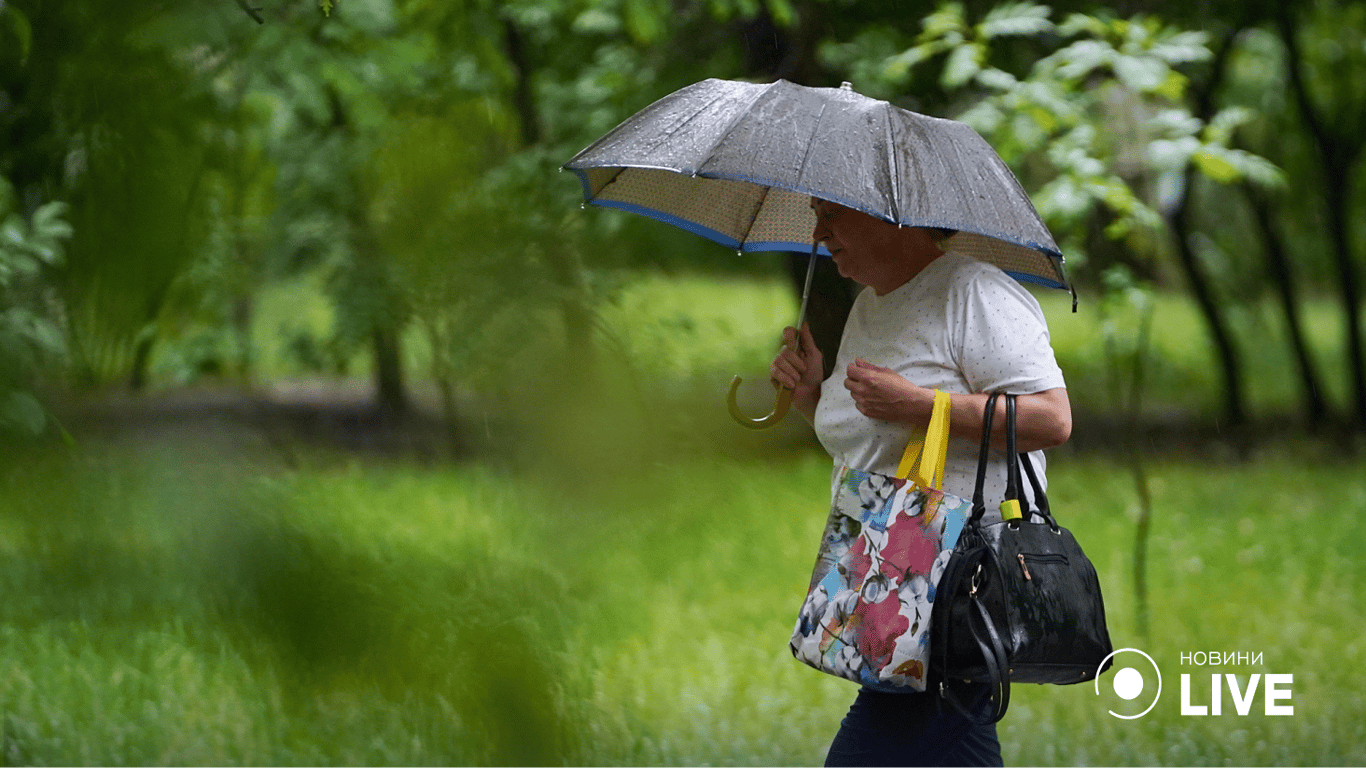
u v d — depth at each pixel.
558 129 19.12
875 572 5.19
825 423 5.58
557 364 15.34
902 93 13.74
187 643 10.36
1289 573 14.94
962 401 5.18
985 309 5.25
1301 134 26.25
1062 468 22.81
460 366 15.04
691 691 10.25
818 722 9.62
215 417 13.02
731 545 15.84
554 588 11.69
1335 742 9.12
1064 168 10.36
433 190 13.61
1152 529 17.48
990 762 5.39
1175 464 23.39
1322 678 10.70
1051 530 5.12
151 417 9.35
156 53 6.62
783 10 14.78
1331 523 17.97
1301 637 12.10
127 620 10.52
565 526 14.16
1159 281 33.47
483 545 12.89
